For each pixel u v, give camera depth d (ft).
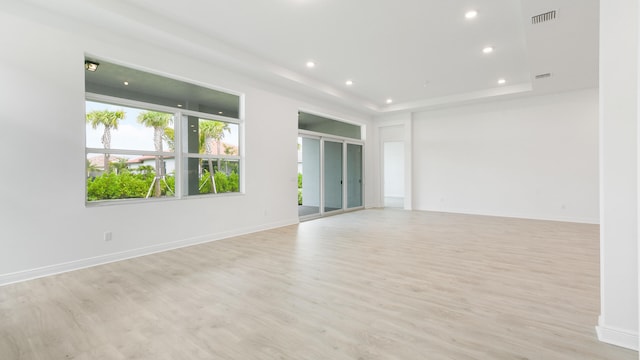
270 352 6.40
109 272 11.55
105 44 12.69
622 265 6.38
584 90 21.61
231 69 17.39
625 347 6.34
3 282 10.36
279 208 20.76
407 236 17.47
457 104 25.81
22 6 10.76
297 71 19.48
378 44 15.39
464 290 9.55
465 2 11.64
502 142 24.81
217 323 7.62
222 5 12.00
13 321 7.79
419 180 29.07
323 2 11.73
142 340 6.88
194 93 16.53
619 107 6.30
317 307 8.48
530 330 7.14
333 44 15.48
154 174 14.82
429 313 8.05
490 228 19.69
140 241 13.89
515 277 10.62
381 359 6.13
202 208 16.38
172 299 9.07
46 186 11.29
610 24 6.38
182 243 15.46
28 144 10.91
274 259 13.12
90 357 6.28
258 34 14.39
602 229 6.57
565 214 22.41
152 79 14.80
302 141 24.97
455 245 15.26
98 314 8.13
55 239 11.48
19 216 10.74
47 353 6.42
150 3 11.87
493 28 13.69
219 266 12.21
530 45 14.47
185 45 14.24
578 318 7.68
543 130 23.13
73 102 11.90
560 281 10.21
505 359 6.05
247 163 18.67
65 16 11.66
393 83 21.85
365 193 30.40
